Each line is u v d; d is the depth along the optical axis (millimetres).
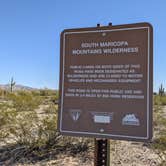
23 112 2363
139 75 1187
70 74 1293
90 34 1267
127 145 2031
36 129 2027
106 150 1267
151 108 1163
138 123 1178
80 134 1262
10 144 1960
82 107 1267
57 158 1775
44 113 2740
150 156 1808
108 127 1220
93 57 1259
